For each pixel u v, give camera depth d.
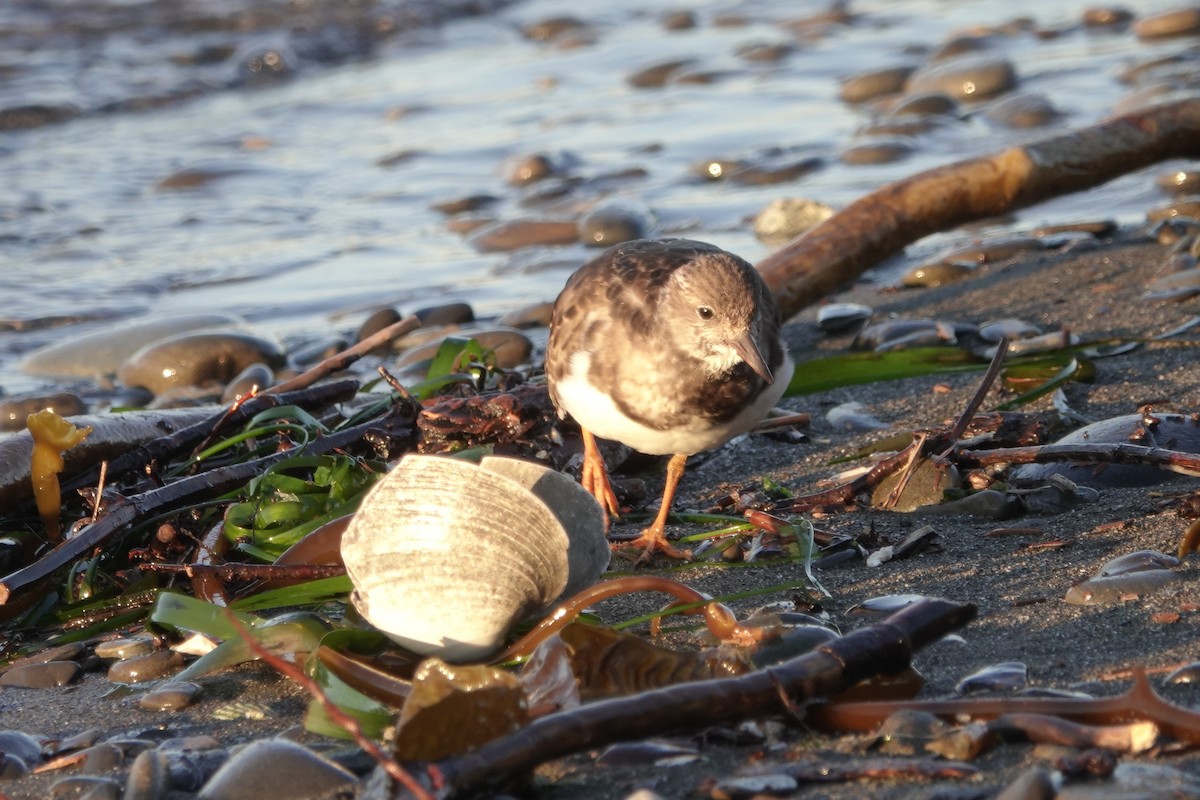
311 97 25.20
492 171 19.81
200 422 9.77
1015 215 15.92
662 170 18.89
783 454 9.98
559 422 9.70
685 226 16.44
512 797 5.38
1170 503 8.09
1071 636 6.61
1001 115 19.22
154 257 17.08
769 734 5.73
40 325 14.95
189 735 6.43
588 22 29.86
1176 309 11.82
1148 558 7.24
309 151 21.61
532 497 6.46
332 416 10.17
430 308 14.09
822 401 10.98
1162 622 6.61
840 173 17.92
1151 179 16.61
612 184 18.44
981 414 9.49
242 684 6.94
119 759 6.18
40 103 24.02
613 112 22.38
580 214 16.95
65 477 9.07
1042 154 13.03
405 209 18.47
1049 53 23.00
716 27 28.55
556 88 24.53
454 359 10.39
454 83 25.53
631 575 8.02
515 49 28.25
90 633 7.66
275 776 5.67
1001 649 6.55
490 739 5.24
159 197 19.58
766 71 23.98
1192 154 13.88
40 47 28.17
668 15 30.16
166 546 8.09
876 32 26.31
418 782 5.00
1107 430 8.94
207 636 7.30
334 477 8.31
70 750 6.36
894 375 11.02
